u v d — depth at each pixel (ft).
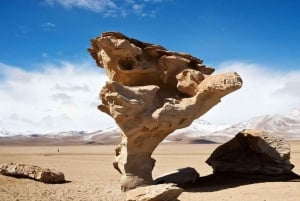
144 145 69.62
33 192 63.10
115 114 64.69
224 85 71.00
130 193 54.19
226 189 68.95
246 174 81.76
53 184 75.31
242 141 85.25
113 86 65.10
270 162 80.64
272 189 65.72
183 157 183.01
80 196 61.46
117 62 71.41
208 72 79.77
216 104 76.23
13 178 76.48
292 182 73.67
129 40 73.87
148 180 68.64
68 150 330.34
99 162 152.15
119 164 71.00
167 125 68.95
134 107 65.92
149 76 76.02
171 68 76.13
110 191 67.51
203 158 173.27
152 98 69.87
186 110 71.15
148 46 75.31
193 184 78.18
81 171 111.34
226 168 84.17
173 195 52.80
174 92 77.36
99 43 69.67
